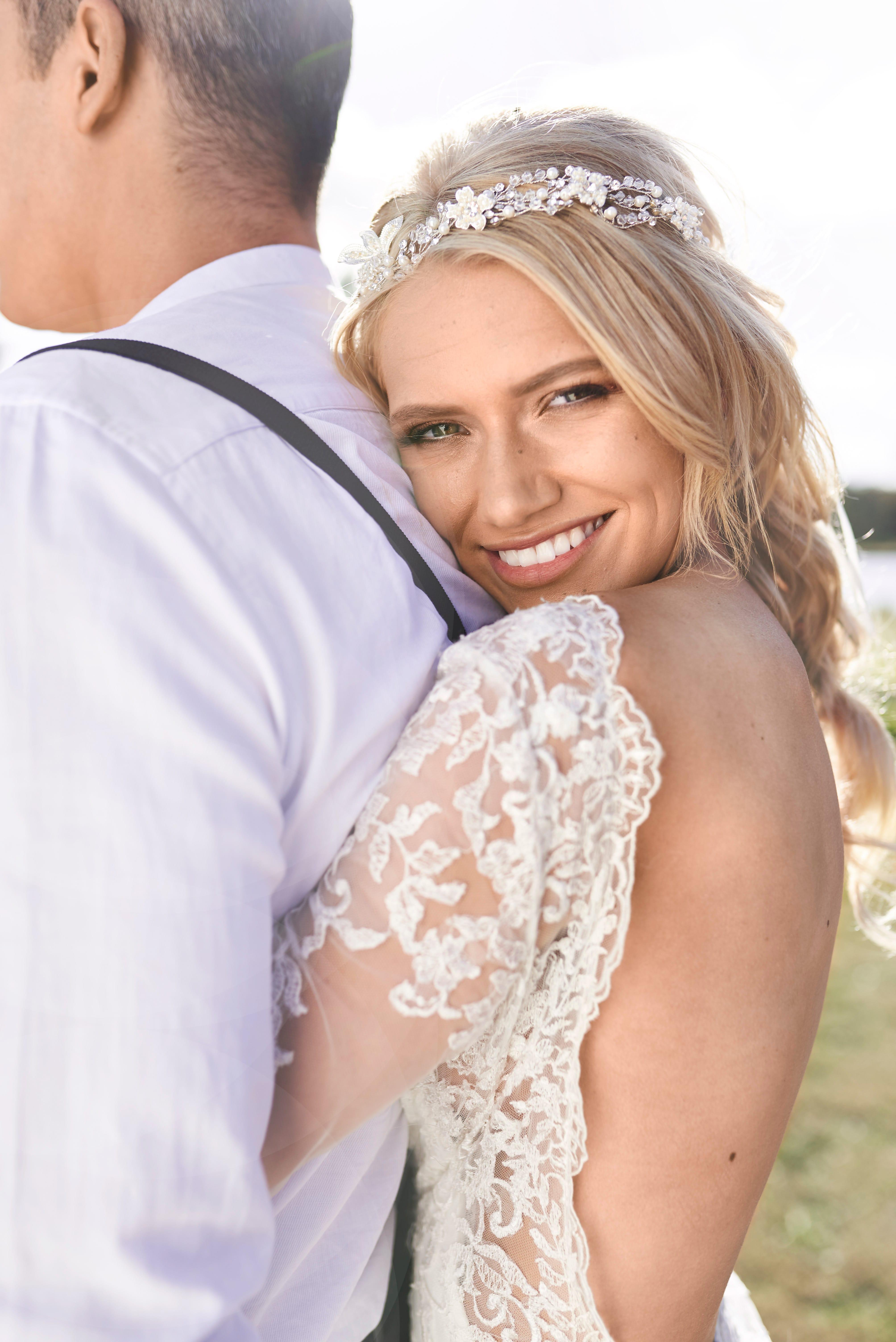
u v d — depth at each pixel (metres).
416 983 0.83
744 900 0.95
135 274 1.18
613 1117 0.97
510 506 1.10
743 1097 0.98
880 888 1.80
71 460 0.75
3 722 0.67
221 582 0.76
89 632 0.69
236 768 0.70
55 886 0.65
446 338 1.07
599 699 0.89
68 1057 0.63
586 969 0.93
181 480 0.79
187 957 0.66
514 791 0.83
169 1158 0.64
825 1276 3.08
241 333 1.01
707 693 0.96
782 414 1.28
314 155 1.23
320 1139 0.83
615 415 1.11
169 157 1.12
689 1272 1.01
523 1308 1.00
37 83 1.11
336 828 0.84
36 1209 0.61
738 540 1.32
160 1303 0.62
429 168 1.12
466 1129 1.04
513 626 0.92
